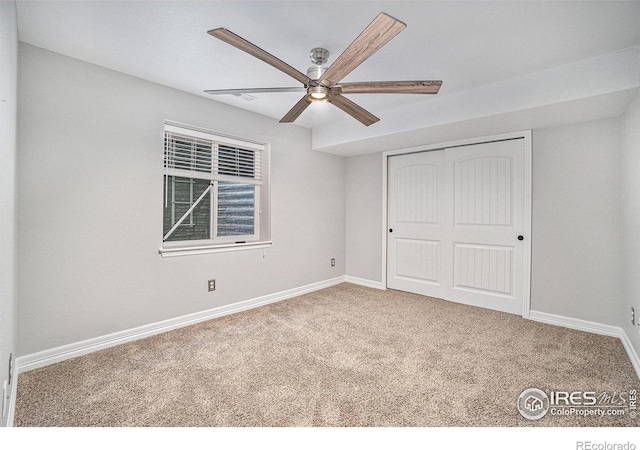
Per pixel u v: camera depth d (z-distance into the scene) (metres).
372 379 1.96
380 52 2.12
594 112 2.52
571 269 2.84
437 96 2.92
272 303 3.62
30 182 2.04
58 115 2.15
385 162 4.23
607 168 2.65
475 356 2.27
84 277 2.28
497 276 3.32
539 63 2.27
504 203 3.26
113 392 1.81
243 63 2.31
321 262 4.32
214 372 2.04
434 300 3.72
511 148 3.20
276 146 3.68
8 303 1.44
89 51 2.13
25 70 2.02
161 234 2.70
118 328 2.45
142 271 2.59
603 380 1.94
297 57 2.22
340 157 4.60
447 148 3.68
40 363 2.09
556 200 2.91
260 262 3.52
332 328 2.82
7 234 1.38
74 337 2.24
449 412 1.63
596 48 2.06
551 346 2.43
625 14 1.69
